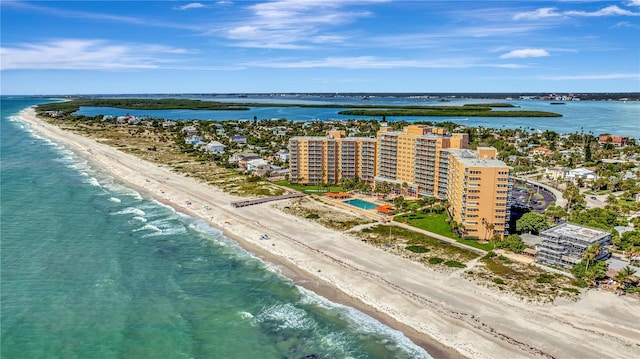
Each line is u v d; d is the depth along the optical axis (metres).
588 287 121.69
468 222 161.12
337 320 109.19
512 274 130.88
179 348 97.50
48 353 94.00
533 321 105.38
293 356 95.69
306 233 168.00
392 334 102.81
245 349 97.94
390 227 175.12
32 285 122.88
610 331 101.00
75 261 139.75
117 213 191.50
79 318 107.56
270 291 123.88
